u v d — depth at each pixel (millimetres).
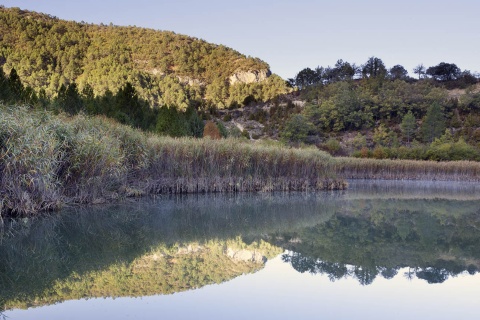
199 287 6516
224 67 123938
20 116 11180
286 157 22828
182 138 20547
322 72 103562
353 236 11586
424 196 23797
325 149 59344
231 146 20734
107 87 80188
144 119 30672
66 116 15203
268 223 13234
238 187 20781
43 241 9227
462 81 96562
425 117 69062
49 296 5820
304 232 11945
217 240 10445
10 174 10602
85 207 13664
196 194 19188
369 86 86562
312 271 7812
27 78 80500
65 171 12977
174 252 8945
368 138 69062
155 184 18172
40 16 129250
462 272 8102
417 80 99250
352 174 38969
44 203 12102
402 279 7480
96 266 7566
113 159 14320
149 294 6043
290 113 76562
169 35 136250
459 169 39812
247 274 7406
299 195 21344
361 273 7809
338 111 73500
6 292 5965
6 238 9305
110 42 121500
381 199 21453
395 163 39500
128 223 11930
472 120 70625
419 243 10875
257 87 106688
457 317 5527
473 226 13742
